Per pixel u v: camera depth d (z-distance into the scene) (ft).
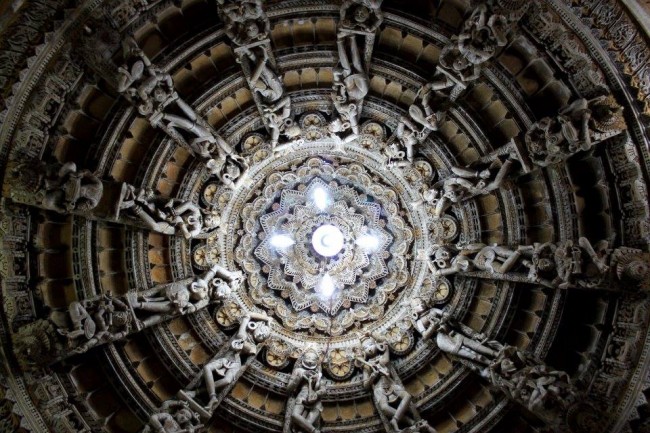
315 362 50.08
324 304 53.26
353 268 53.21
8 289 38.34
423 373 49.57
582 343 43.65
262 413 47.55
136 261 45.80
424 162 47.83
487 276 45.98
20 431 37.52
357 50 41.75
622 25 37.04
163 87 40.98
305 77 46.24
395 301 52.11
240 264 51.44
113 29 38.75
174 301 45.16
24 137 37.99
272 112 45.16
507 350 43.27
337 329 52.37
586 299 43.96
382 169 49.93
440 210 47.73
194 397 44.65
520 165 42.73
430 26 41.86
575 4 37.70
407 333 50.65
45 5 36.55
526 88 42.45
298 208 53.06
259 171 49.78
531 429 43.70
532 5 38.55
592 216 42.24
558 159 40.37
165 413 41.98
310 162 51.08
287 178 51.39
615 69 38.04
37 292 40.09
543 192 43.86
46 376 39.83
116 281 45.60
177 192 47.19
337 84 43.55
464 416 46.50
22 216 39.11
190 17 42.52
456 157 46.75
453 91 42.45
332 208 53.16
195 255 49.34
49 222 40.96
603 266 38.50
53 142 39.96
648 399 38.22
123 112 42.04
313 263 53.36
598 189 41.65
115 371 43.60
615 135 39.29
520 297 46.60
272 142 47.37
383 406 46.14
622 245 39.99
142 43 41.78
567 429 39.37
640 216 39.22
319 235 52.80
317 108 47.60
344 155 50.31
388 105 46.19
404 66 44.27
